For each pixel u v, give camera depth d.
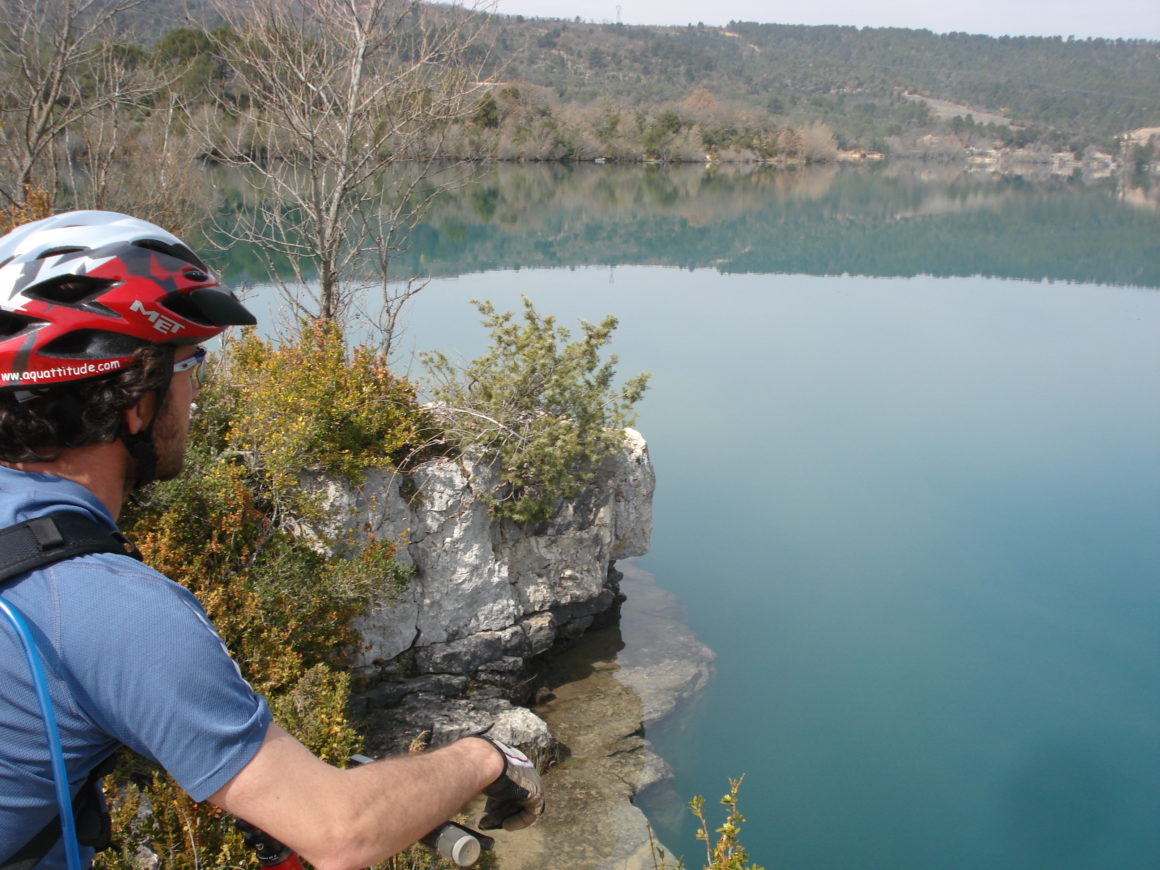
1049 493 15.83
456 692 9.52
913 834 8.62
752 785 9.21
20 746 1.17
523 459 9.80
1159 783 9.35
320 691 6.69
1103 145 127.19
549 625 10.42
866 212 53.75
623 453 11.34
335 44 11.31
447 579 9.67
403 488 9.45
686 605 12.14
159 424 1.44
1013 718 10.20
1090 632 11.84
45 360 1.28
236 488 7.68
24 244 1.38
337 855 1.22
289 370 8.73
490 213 42.47
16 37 12.73
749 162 92.94
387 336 11.23
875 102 198.38
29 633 1.15
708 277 31.47
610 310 25.12
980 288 32.19
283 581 7.66
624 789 8.80
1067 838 8.67
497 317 10.38
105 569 1.22
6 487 1.27
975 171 103.88
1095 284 33.44
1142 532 14.52
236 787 1.19
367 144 10.80
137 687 1.16
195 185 16.44
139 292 1.34
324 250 10.66
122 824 4.86
